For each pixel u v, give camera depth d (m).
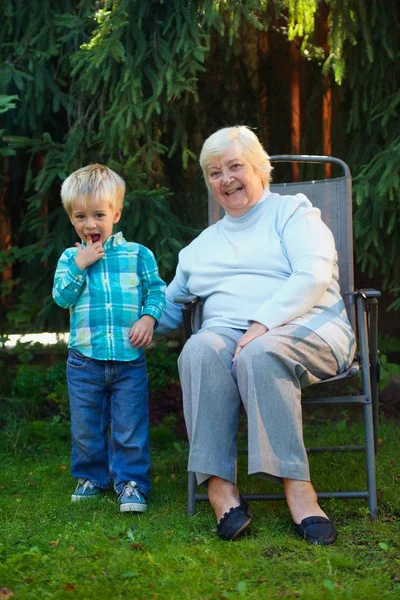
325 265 2.82
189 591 2.16
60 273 2.99
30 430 3.96
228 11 3.64
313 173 4.70
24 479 3.37
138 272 3.04
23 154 4.74
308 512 2.56
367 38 3.70
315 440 3.92
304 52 4.22
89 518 2.83
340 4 3.69
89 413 3.01
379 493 3.01
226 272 2.95
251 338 2.69
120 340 2.95
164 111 4.13
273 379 2.55
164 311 3.17
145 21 3.84
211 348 2.66
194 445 2.62
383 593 2.14
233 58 4.52
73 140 4.11
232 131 2.93
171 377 4.61
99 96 4.16
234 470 2.64
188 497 2.82
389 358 4.94
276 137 4.89
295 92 4.77
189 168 4.66
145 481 2.99
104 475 3.12
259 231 2.96
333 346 2.76
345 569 2.33
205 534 2.61
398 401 4.48
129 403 2.97
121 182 3.01
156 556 2.41
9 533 2.64
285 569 2.31
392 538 2.54
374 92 4.02
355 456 3.56
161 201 4.08
